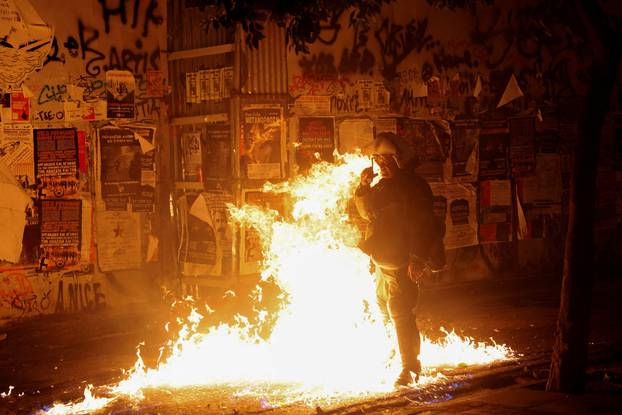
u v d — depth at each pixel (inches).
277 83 402.9
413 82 466.9
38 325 385.1
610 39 244.2
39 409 256.1
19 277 391.9
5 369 315.0
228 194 398.6
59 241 402.0
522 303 429.7
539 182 515.5
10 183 389.4
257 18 309.4
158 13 424.5
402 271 267.9
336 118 437.1
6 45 386.6
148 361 320.2
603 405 237.3
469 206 487.2
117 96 414.9
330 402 249.6
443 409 238.5
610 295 445.7
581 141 247.9
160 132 426.3
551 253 526.0
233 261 396.2
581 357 251.9
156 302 425.7
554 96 519.2
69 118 403.5
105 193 412.8
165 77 425.1
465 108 485.7
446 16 477.1
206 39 403.5
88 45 407.5
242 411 244.4
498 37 495.8
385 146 271.9
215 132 402.3
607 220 548.1
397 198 268.1
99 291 413.1
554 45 515.5
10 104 388.8
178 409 249.9
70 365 318.3
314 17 285.9
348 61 442.3
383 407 242.4
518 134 505.4
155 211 426.3
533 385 263.9
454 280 484.1
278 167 406.0
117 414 246.2
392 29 458.3
